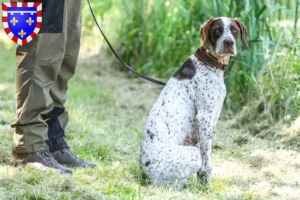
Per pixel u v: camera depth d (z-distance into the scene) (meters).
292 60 12.76
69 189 8.78
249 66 13.99
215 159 11.20
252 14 14.17
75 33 10.07
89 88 17.06
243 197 8.87
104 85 17.84
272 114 12.82
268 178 10.09
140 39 19.52
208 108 9.34
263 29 14.45
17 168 9.68
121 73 19.42
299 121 12.10
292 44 12.93
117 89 17.38
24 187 8.77
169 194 8.84
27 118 9.62
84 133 12.54
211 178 9.52
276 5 14.36
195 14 17.09
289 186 9.66
